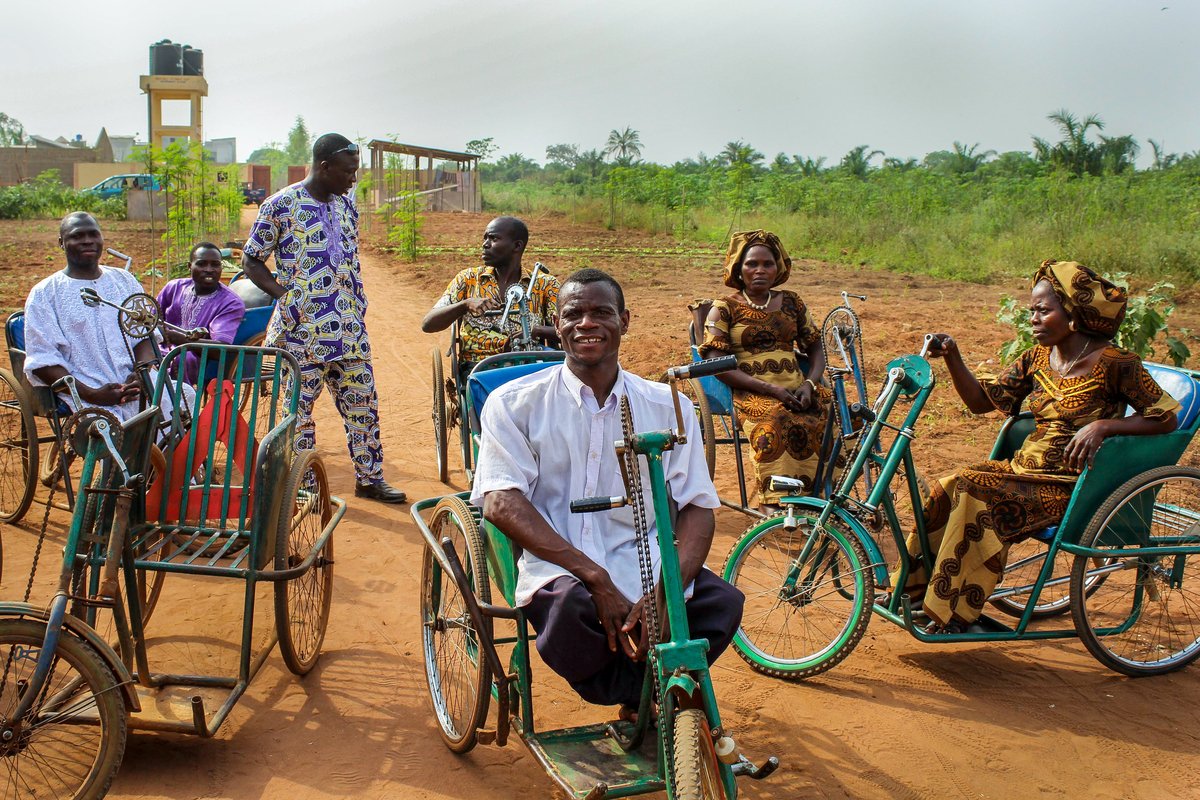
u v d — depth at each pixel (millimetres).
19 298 13516
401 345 11703
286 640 3811
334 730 3686
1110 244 16984
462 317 5879
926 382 4168
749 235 5707
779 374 5629
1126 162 33781
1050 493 4164
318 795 3277
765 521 4340
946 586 4141
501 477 3139
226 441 4375
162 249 20625
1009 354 8734
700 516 3254
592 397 3246
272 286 5770
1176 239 16688
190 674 3865
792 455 5422
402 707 3883
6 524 5691
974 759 3598
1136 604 4340
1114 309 4168
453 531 4363
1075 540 4176
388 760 3504
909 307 13664
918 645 4559
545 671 4223
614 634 2924
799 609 4797
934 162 48531
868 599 4023
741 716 3875
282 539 3725
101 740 3037
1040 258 17922
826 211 24578
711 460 5980
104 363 5305
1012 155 41125
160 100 36531
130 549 3428
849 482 4195
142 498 3750
